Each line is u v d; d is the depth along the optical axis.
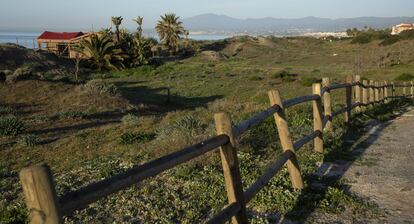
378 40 98.88
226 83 45.34
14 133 17.47
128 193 6.11
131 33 70.00
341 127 10.38
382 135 9.91
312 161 7.28
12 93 29.69
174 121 15.62
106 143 13.12
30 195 2.14
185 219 5.12
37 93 30.09
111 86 32.41
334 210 5.16
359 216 5.04
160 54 87.12
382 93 16.59
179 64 70.06
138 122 17.22
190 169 6.95
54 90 30.89
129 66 62.50
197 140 9.47
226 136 4.03
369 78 44.12
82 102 28.89
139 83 48.16
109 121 23.16
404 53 65.81
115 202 5.86
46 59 56.00
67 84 33.03
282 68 62.75
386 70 51.78
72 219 5.40
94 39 59.50
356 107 13.05
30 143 14.61
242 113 14.65
